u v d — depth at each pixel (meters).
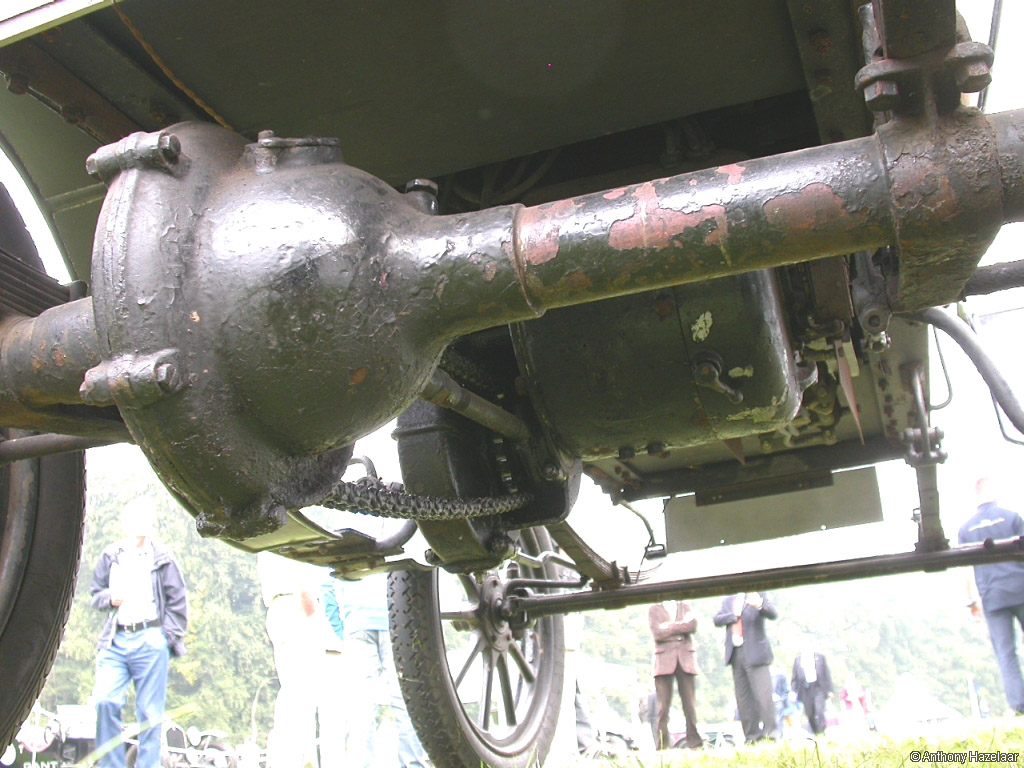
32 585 2.20
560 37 1.75
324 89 1.86
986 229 1.35
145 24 1.69
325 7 1.67
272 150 1.58
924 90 1.35
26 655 2.18
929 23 1.29
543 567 4.21
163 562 4.64
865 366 3.19
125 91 1.87
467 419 2.54
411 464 2.46
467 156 2.06
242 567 32.41
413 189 1.62
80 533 2.33
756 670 7.33
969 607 7.03
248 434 1.46
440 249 1.49
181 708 2.50
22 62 1.77
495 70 1.82
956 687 70.31
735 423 2.32
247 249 1.45
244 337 1.43
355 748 4.82
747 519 3.79
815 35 1.71
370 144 2.01
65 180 2.19
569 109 1.93
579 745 7.18
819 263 2.30
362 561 2.94
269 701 29.88
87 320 1.61
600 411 2.35
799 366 2.67
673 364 2.25
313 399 1.45
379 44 1.76
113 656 4.44
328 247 1.46
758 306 2.20
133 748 4.12
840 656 68.06
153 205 1.46
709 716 56.56
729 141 2.31
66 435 1.83
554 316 2.31
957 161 1.34
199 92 1.84
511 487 2.60
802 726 10.72
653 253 1.42
